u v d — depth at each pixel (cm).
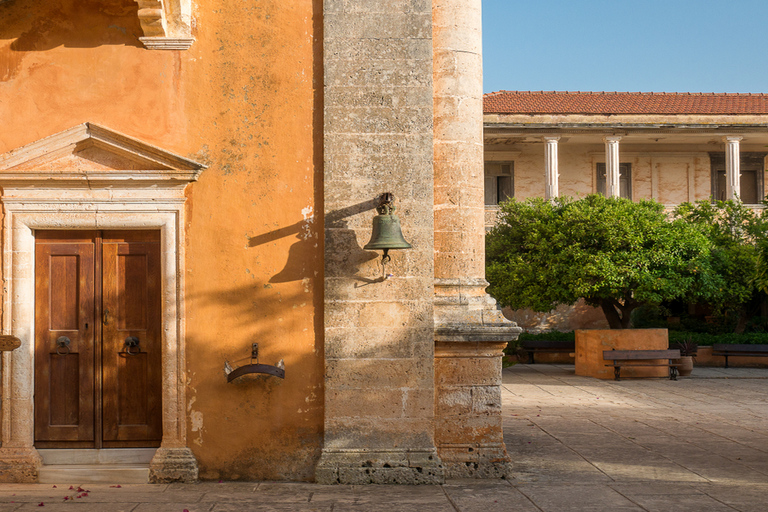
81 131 654
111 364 670
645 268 1736
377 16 672
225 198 666
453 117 723
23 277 655
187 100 669
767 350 1845
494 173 2678
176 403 653
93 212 659
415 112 670
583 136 2525
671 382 1541
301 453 659
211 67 671
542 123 2469
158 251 675
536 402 1206
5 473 643
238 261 663
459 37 728
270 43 674
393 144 667
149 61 669
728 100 2755
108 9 668
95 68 668
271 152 669
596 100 2711
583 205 1881
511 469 673
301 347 662
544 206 1933
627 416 1055
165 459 648
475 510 559
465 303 702
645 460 748
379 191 665
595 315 2472
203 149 668
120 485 639
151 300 673
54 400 667
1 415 651
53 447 665
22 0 664
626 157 2703
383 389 656
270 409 659
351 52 670
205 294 661
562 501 586
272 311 662
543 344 2012
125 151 655
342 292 657
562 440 859
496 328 670
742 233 2077
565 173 2691
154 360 670
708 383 1531
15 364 652
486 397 680
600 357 1616
